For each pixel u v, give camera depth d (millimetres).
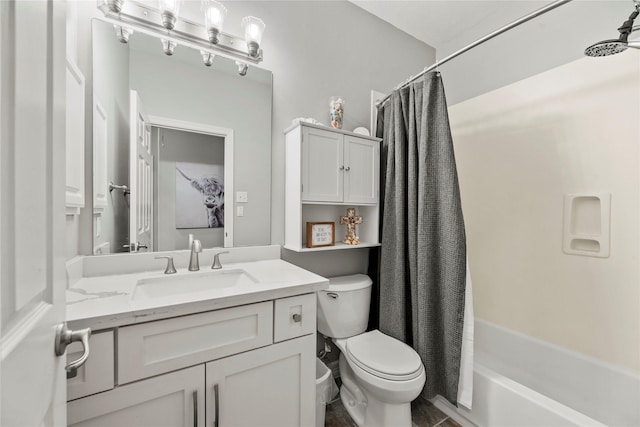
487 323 1858
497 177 1913
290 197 1546
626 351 1345
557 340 1601
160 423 793
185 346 824
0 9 307
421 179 1428
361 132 1805
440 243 1396
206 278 1207
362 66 1943
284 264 1407
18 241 353
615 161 1405
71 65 914
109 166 1164
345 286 1559
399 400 1176
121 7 1122
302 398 1056
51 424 474
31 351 382
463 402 1286
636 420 1240
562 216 1604
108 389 722
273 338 986
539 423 1073
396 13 2002
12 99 338
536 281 1708
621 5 1507
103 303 795
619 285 1381
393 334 1564
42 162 431
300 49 1660
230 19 1424
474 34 2154
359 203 1674
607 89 1436
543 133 1688
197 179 1355
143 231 1234
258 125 1507
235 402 913
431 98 1426
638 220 1332
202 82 1359
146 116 1236
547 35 1781
